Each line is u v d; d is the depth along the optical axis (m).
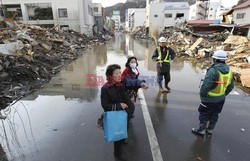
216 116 3.44
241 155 3.09
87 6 35.84
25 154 3.16
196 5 58.62
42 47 12.20
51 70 9.12
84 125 4.06
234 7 28.95
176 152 3.18
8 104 5.18
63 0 30.55
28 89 6.36
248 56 8.74
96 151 3.21
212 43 16.45
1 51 8.13
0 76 6.29
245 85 6.36
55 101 5.44
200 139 3.53
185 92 6.10
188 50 14.41
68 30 28.36
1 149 3.31
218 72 3.04
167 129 3.89
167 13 43.97
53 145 3.38
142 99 5.50
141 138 3.57
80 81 7.52
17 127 4.01
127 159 3.01
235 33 23.06
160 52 5.77
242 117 4.36
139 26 66.81
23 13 30.58
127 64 3.88
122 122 2.60
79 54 15.41
